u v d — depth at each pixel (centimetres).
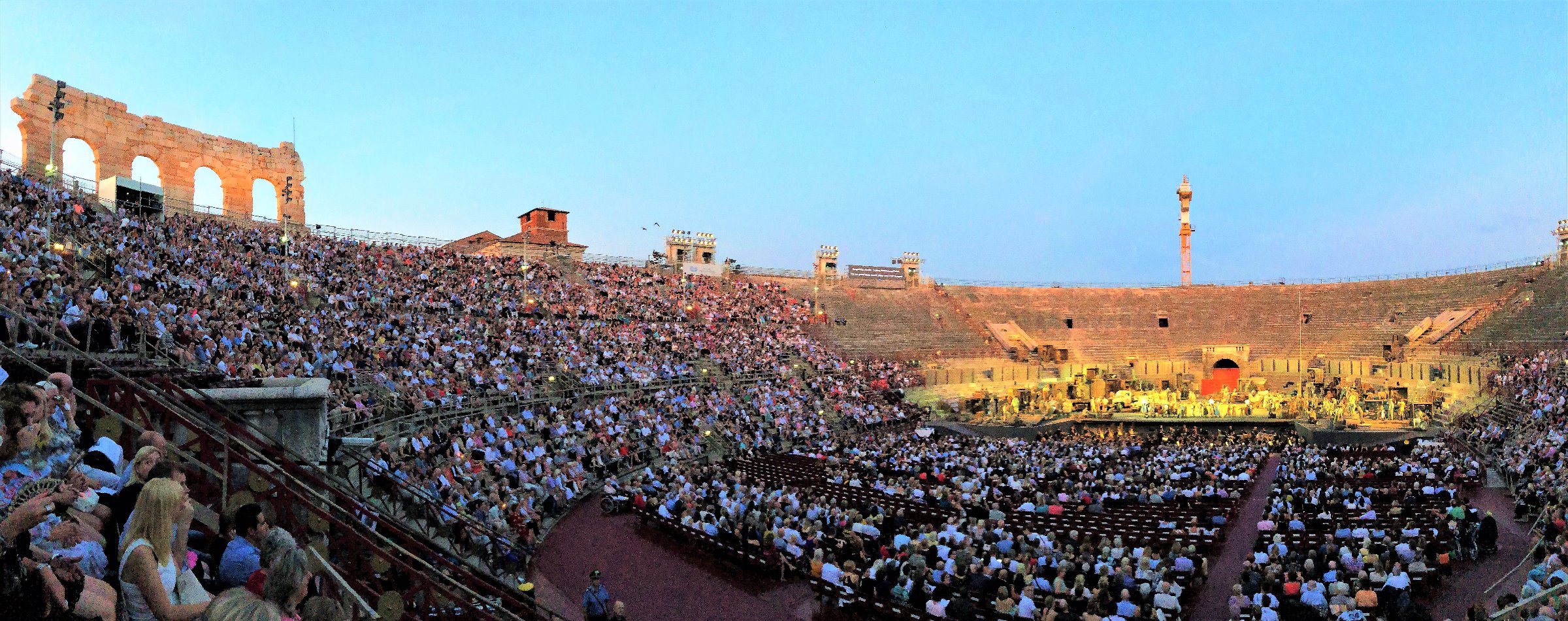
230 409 1595
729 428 4872
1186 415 6731
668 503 2973
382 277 5281
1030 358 8431
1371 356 7856
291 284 4447
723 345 6662
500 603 1565
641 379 5212
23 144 4875
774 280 9294
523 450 3372
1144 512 3117
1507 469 3922
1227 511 3294
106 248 3425
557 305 6278
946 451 4516
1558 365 5631
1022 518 2933
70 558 674
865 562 2405
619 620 1758
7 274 2047
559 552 2616
